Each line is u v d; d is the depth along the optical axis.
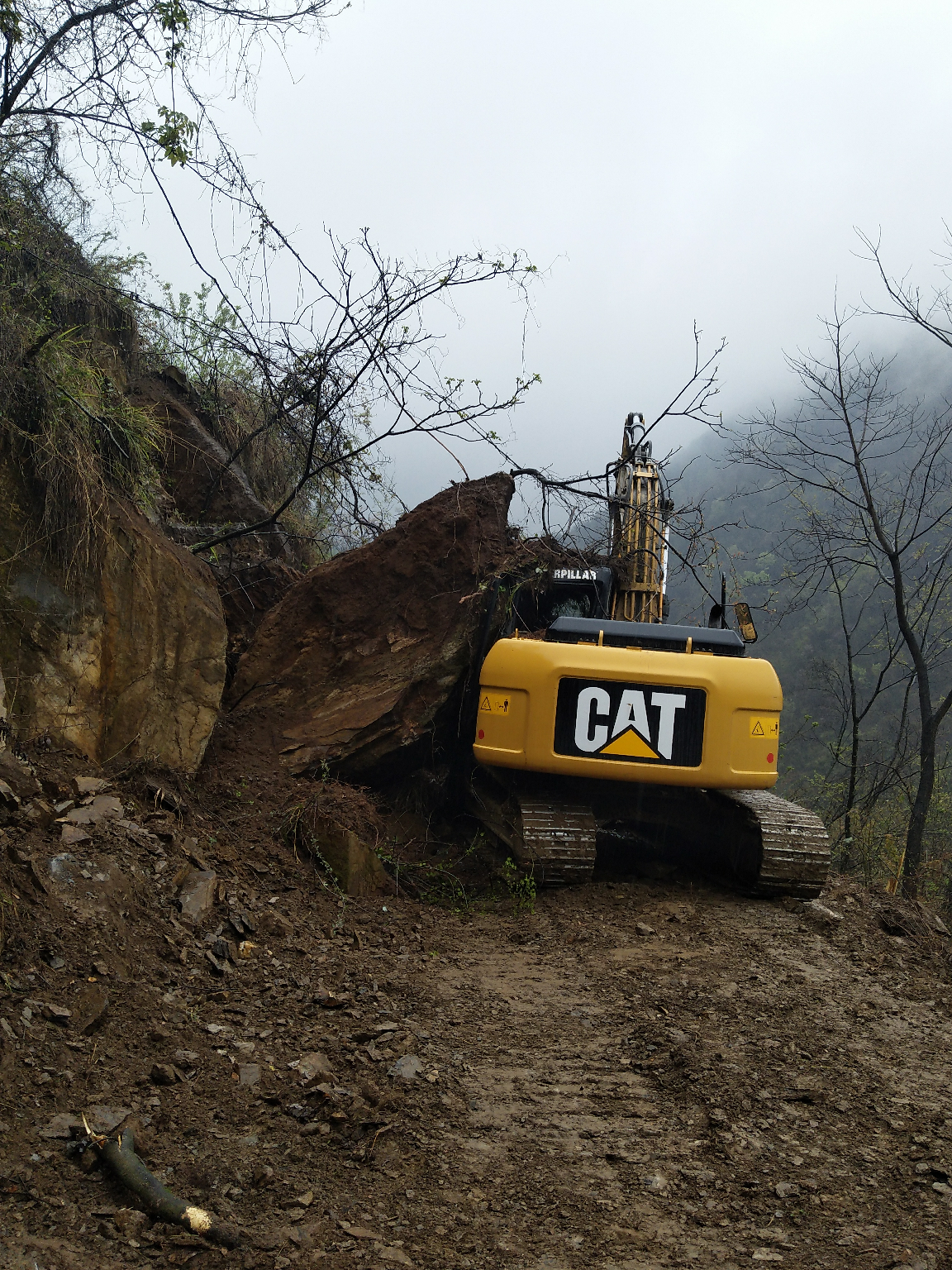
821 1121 3.54
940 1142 3.39
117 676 5.80
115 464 6.21
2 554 5.26
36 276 7.14
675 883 7.09
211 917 4.69
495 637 7.71
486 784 7.78
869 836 13.02
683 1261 2.70
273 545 9.34
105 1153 2.83
